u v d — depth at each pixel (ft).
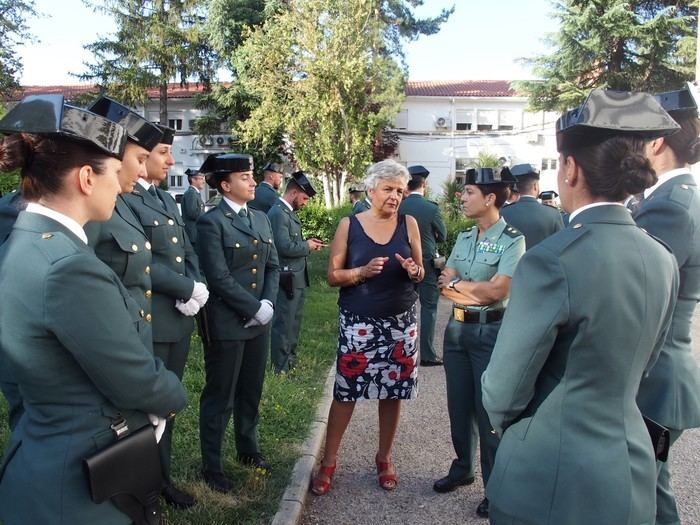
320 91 81.82
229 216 11.32
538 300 5.20
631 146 5.27
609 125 5.21
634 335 5.20
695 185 7.54
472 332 10.40
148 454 5.36
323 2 80.74
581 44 73.46
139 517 5.36
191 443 12.36
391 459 12.71
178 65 94.99
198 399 14.75
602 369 5.17
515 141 103.86
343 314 11.09
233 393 10.96
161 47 92.63
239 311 10.70
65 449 4.98
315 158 84.53
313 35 80.94
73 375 5.06
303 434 13.20
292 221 18.66
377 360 10.91
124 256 8.39
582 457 5.12
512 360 5.26
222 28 92.02
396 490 11.39
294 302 18.15
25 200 5.19
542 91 79.20
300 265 18.74
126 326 5.17
